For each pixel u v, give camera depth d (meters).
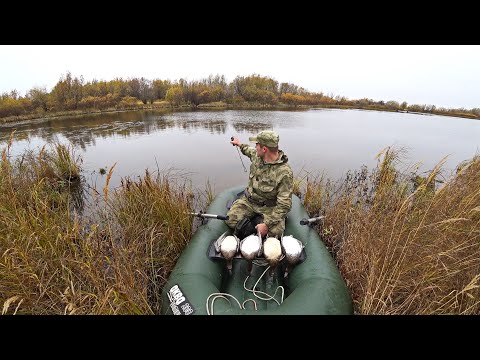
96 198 3.25
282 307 1.97
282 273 2.67
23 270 2.11
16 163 4.73
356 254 2.65
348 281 2.62
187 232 3.19
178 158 6.94
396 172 4.13
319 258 2.46
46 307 2.10
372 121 13.68
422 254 2.30
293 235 2.86
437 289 2.14
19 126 11.20
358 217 3.12
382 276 2.26
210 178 5.63
